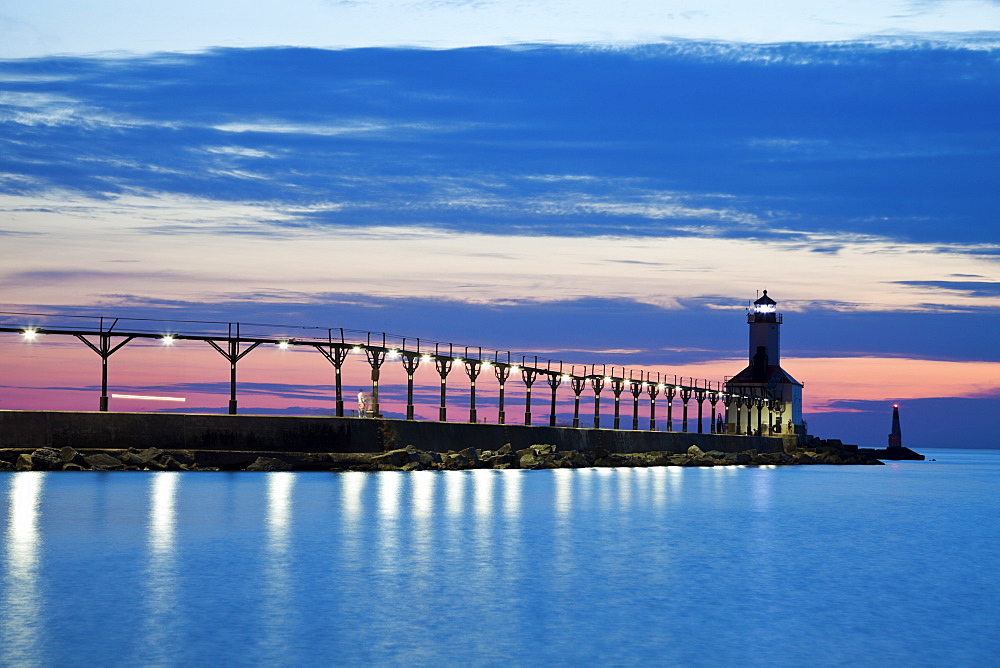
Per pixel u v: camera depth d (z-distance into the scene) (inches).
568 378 6259.8
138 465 3878.0
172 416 4013.3
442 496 3408.0
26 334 3774.6
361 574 1863.9
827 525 2903.5
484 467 5012.3
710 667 1301.7
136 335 3988.7
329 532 2395.4
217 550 2087.8
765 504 3609.7
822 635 1467.8
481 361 5408.5
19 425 3794.3
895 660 1347.2
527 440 5625.0
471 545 2263.8
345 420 4345.5
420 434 4744.1
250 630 1429.6
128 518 2536.9
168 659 1288.1
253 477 3850.9
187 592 1668.3
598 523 2773.1
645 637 1438.2
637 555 2172.7
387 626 1469.0
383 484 3794.3
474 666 1285.7
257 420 4153.5
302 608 1569.9
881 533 2716.5
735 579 1894.7
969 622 1556.3
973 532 2768.2
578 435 6087.6
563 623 1509.6
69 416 3863.2
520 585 1791.3
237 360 4165.8
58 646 1334.9
